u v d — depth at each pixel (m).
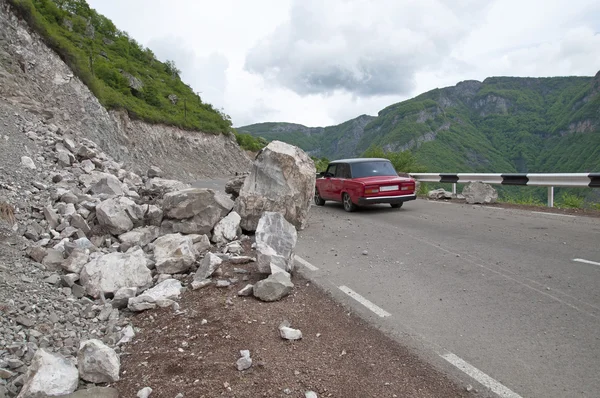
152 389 3.15
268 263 5.64
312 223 10.59
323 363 3.49
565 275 5.64
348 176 12.79
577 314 4.40
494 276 5.74
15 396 3.05
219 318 4.39
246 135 96.69
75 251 5.75
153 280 5.76
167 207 7.77
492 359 3.55
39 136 11.91
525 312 4.50
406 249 7.46
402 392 3.09
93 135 21.70
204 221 7.89
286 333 3.93
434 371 3.37
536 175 12.69
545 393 3.05
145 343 3.98
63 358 3.37
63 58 24.58
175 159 45.44
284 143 9.95
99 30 78.56
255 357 3.56
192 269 6.18
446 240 8.02
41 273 5.21
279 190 9.25
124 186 10.54
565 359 3.51
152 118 44.94
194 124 55.72
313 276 5.97
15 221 6.54
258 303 4.86
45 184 8.58
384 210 12.57
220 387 3.13
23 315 4.08
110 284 5.13
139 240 7.04
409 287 5.43
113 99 39.22
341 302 4.93
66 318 4.34
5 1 20.27
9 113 12.42
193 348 3.77
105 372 3.28
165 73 87.94
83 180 10.04
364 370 3.39
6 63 18.39
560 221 9.59
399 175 13.98
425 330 4.14
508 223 9.55
